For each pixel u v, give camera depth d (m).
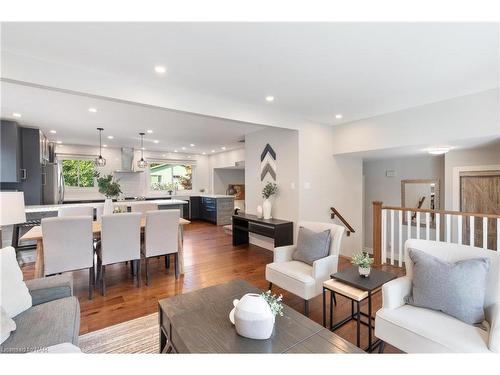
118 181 7.62
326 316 2.41
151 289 3.05
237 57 2.23
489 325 1.50
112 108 3.67
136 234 3.12
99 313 2.47
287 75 2.61
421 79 2.69
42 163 5.27
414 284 1.75
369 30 1.82
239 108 3.47
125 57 2.22
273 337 1.36
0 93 3.06
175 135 5.77
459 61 2.30
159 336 1.91
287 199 4.45
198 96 3.12
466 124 3.10
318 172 4.50
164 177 8.73
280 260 2.78
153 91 2.81
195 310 1.65
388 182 5.98
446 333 1.41
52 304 1.77
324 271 2.41
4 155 4.32
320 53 2.16
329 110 3.81
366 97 3.24
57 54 2.16
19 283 1.69
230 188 9.41
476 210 4.36
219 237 5.98
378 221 3.63
